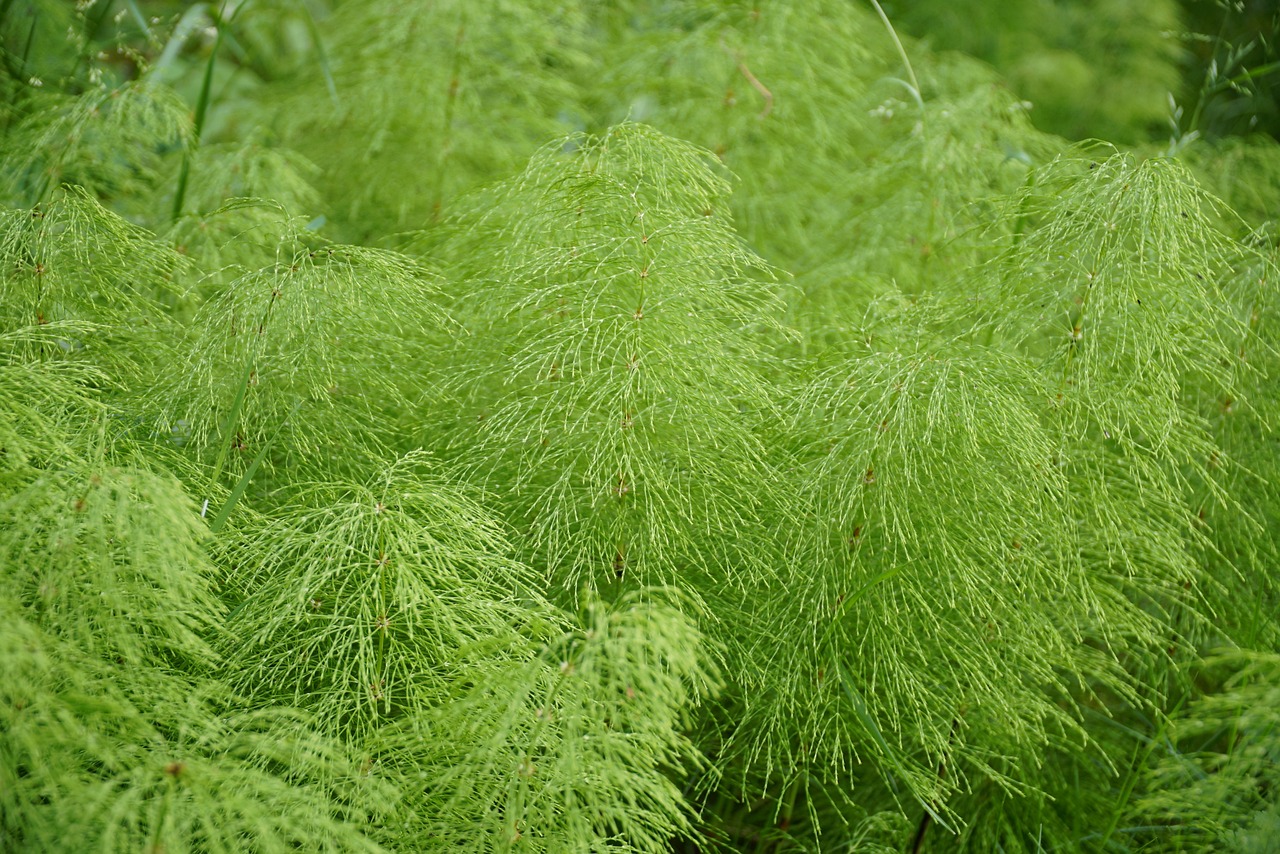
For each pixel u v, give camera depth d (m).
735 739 0.77
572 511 0.74
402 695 0.68
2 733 0.59
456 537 0.69
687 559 0.76
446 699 0.65
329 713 0.65
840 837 0.78
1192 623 0.82
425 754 0.65
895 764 0.71
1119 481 0.78
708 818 0.79
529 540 0.75
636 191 0.75
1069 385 0.76
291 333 0.72
